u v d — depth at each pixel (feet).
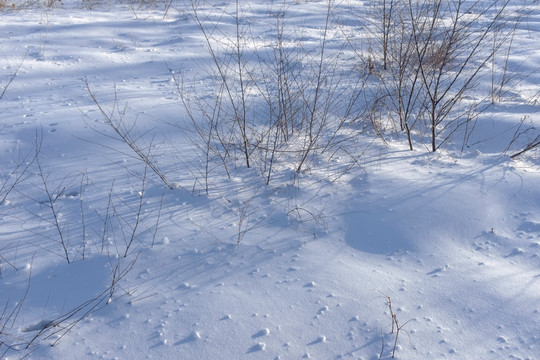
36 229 10.24
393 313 8.17
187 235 10.06
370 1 29.68
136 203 10.96
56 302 8.61
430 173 11.91
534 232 9.96
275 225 10.40
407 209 10.64
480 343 7.62
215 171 12.15
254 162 12.55
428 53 17.33
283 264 9.34
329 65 18.62
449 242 9.89
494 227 10.17
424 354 7.46
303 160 12.05
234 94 15.80
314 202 11.05
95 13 28.04
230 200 11.11
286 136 13.51
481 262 9.30
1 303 8.57
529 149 12.78
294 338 7.78
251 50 20.27
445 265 9.26
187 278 9.05
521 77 17.95
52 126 13.71
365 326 7.96
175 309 8.39
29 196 11.21
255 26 24.73
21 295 8.73
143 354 7.60
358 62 18.81
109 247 9.74
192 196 11.21
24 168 12.14
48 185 11.57
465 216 10.40
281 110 14.28
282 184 11.66
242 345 7.69
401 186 11.38
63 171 12.03
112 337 7.92
